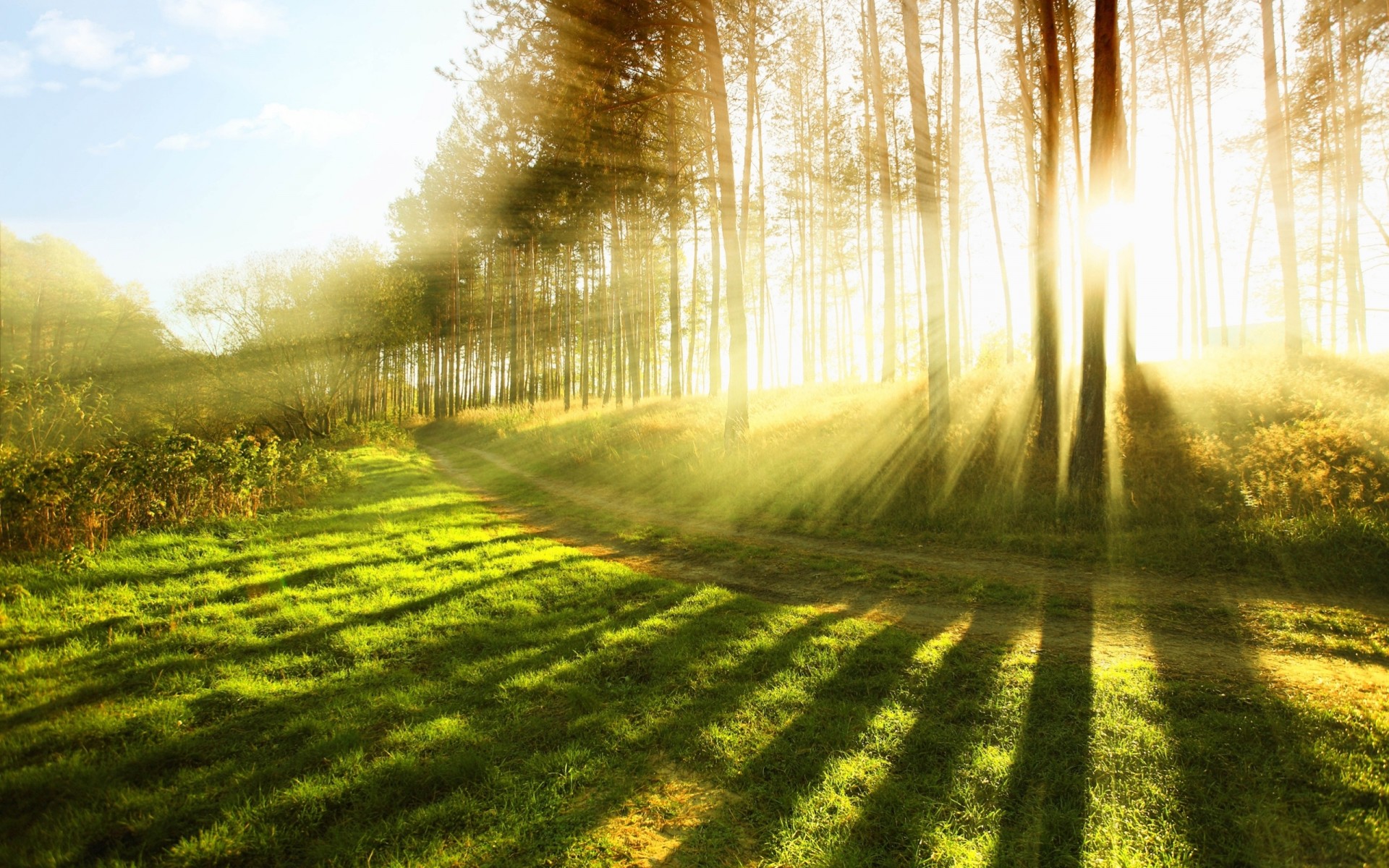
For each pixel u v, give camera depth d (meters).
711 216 23.88
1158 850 2.94
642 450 18.23
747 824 3.31
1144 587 6.63
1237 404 11.48
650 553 9.55
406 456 27.00
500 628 6.18
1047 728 3.99
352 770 3.75
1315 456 8.47
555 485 17.12
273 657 5.41
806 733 4.10
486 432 32.91
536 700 4.67
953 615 6.19
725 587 7.61
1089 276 9.59
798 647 5.41
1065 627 5.68
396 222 46.41
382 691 4.81
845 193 23.02
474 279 49.75
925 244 12.02
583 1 12.43
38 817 3.33
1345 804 3.11
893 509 10.47
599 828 3.29
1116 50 9.34
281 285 29.69
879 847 3.10
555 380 55.22
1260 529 7.29
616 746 4.04
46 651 5.39
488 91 15.23
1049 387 11.14
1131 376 14.92
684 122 17.06
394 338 33.66
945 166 18.61
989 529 9.18
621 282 29.09
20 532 8.64
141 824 3.27
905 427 13.84
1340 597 5.84
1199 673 4.59
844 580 7.60
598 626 6.15
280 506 13.37
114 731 4.14
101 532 9.21
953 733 4.01
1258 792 3.25
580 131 14.58
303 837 3.24
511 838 3.18
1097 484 9.43
